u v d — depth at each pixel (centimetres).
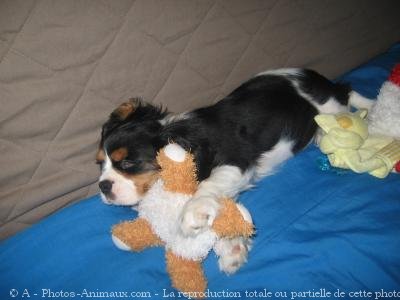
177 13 60
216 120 62
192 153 56
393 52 93
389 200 58
